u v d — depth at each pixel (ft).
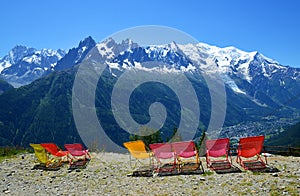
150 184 30.14
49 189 30.04
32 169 39.86
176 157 36.22
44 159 41.75
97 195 27.40
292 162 35.76
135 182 31.35
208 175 31.78
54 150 42.52
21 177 35.60
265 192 24.59
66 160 44.57
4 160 46.65
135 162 41.78
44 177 35.40
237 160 36.45
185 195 25.91
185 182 29.78
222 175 31.30
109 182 31.96
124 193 27.61
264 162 35.86
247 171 32.01
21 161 45.32
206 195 25.45
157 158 36.88
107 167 38.96
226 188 26.81
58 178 34.78
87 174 35.83
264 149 45.85
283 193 23.82
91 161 43.19
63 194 27.99
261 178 28.73
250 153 34.50
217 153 35.47
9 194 28.32
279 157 40.50
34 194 28.19
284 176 28.78
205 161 38.70
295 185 25.44
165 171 34.99
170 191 27.27
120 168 38.32
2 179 34.71
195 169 34.71
